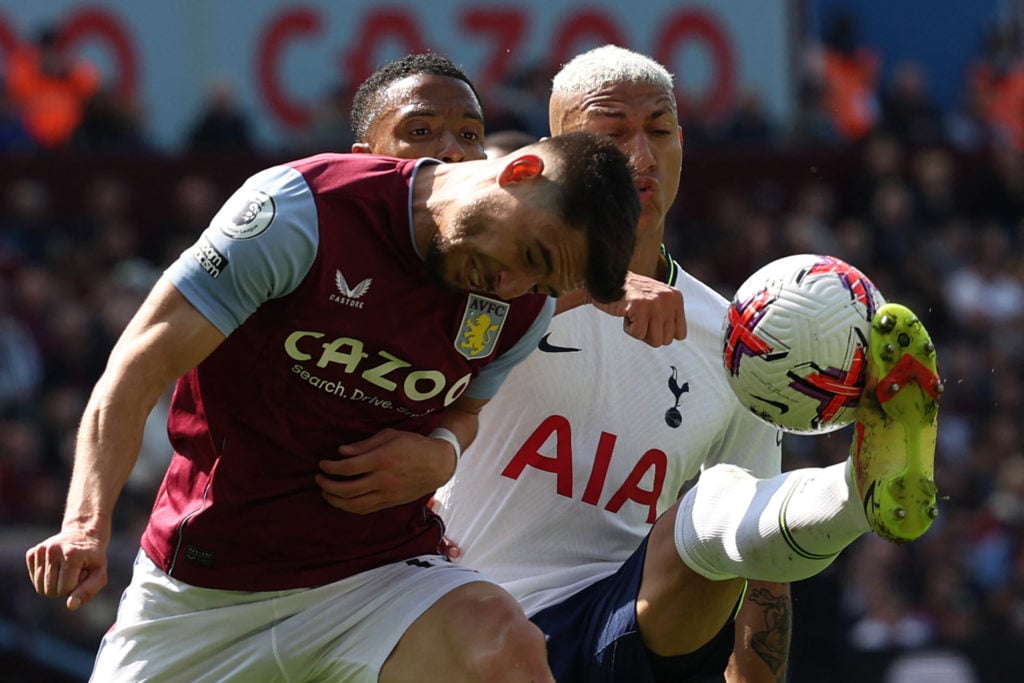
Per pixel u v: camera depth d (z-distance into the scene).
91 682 14.37
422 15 55.62
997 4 62.22
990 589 39.12
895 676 33.47
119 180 47.94
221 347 12.85
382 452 13.00
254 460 13.16
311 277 12.43
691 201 51.81
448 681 13.08
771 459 16.33
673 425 15.71
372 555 13.79
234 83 54.88
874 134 55.31
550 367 15.42
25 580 28.97
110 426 11.99
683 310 14.03
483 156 16.41
